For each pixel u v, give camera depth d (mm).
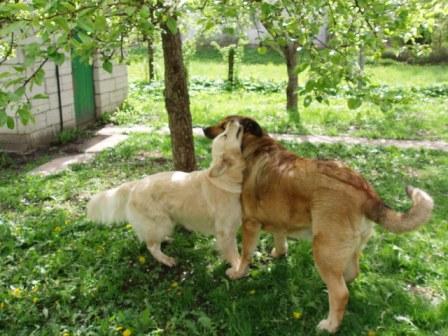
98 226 2912
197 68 11367
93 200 2520
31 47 1648
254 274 2365
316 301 2129
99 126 6148
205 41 14844
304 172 1944
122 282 2322
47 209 3244
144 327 1994
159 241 2441
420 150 4609
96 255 2562
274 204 2039
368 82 2084
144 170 4062
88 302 2191
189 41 9062
